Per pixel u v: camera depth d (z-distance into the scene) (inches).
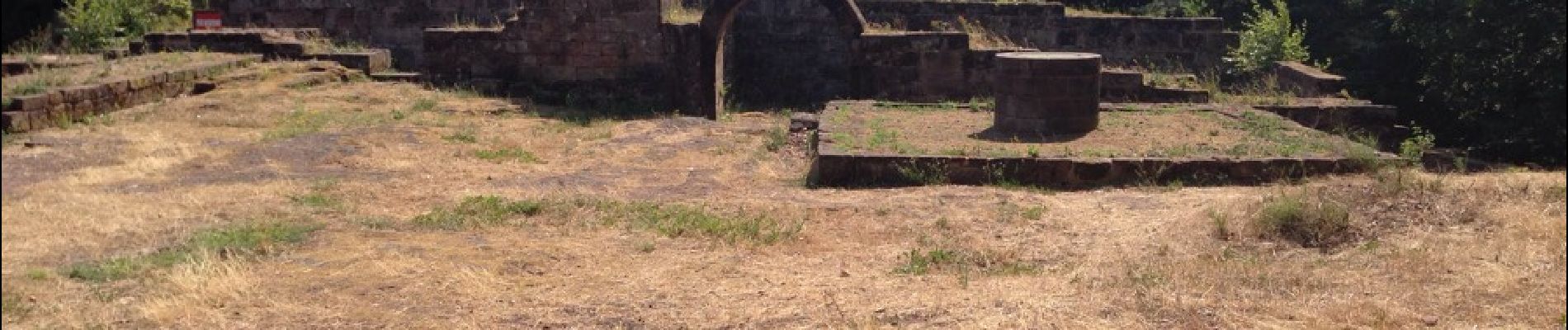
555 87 932.6
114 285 330.3
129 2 1136.2
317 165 568.1
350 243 380.2
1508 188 401.7
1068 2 1093.8
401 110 789.9
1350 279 312.0
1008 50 906.7
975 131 610.2
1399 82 1101.1
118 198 465.4
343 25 1031.6
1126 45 987.3
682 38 899.4
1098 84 609.0
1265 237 365.7
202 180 517.0
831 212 434.6
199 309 303.1
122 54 930.7
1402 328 268.8
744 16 996.6
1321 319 274.7
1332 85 818.2
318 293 319.0
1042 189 487.8
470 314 297.7
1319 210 370.3
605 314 297.6
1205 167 498.0
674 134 722.8
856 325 281.0
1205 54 976.9
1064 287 313.6
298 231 398.9
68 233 403.9
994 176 501.7
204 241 379.9
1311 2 1121.4
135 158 574.6
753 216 430.3
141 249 379.2
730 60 973.8
